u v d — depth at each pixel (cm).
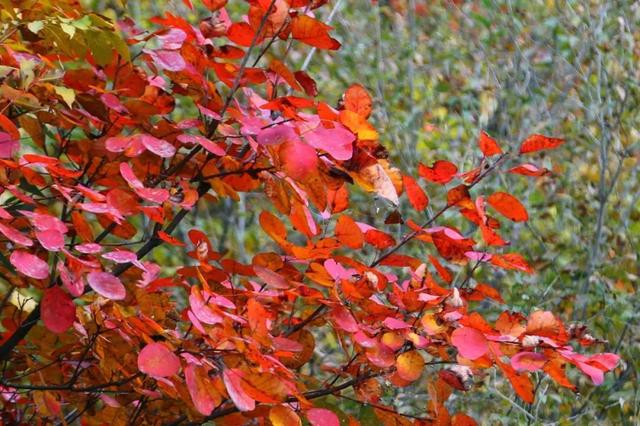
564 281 442
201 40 229
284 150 205
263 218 219
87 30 218
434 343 219
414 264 232
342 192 225
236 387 199
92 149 220
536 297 421
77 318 226
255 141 219
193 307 203
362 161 212
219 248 445
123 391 233
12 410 240
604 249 452
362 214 444
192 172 232
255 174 223
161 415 232
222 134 227
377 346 217
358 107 217
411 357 217
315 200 213
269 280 216
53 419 240
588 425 385
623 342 416
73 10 219
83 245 206
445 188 452
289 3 222
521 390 214
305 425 221
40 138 221
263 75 226
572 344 415
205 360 202
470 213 231
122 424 231
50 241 201
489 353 213
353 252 399
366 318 225
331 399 274
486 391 374
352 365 232
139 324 210
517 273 414
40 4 219
